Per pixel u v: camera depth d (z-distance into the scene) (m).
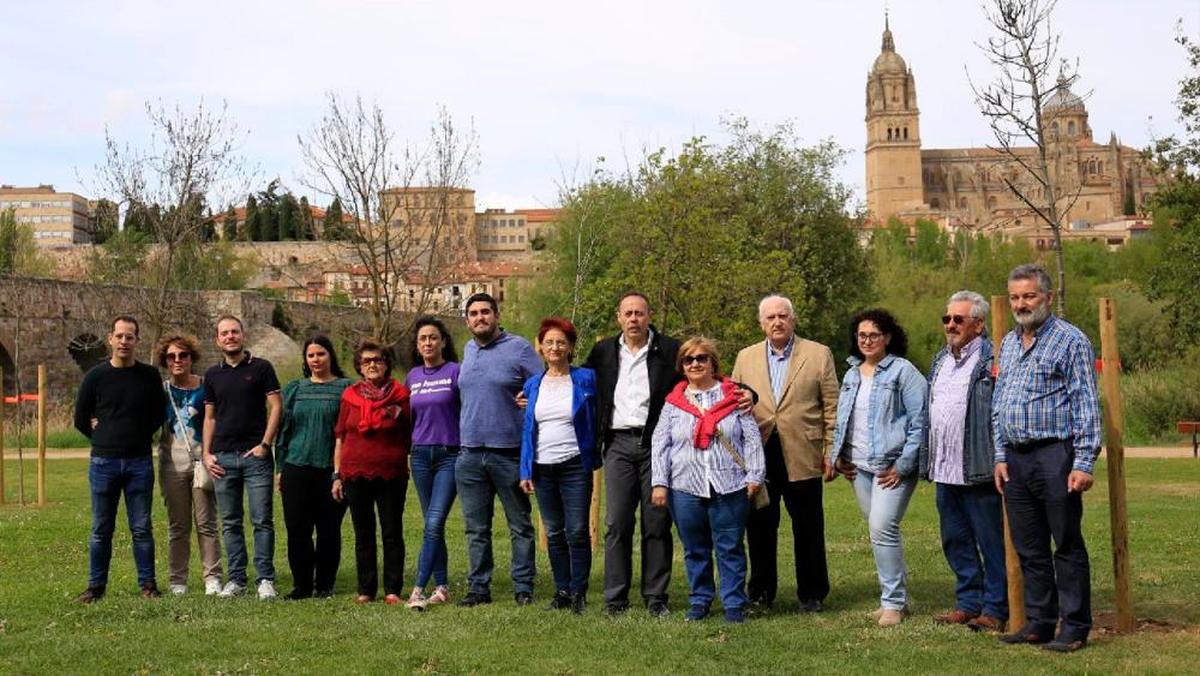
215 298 49.34
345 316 61.06
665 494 8.98
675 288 26.05
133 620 9.00
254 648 8.02
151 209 31.66
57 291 41.25
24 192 176.12
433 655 7.79
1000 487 8.12
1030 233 130.50
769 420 9.32
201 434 10.32
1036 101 17.23
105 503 9.98
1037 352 7.93
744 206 45.03
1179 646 7.85
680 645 8.00
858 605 9.51
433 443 9.75
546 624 8.71
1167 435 33.94
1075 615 7.82
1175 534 13.49
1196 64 30.45
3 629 8.71
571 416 9.29
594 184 31.95
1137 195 190.62
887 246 78.88
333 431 10.16
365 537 9.84
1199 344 33.25
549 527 9.42
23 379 39.53
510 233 160.75
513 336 9.78
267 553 10.06
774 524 9.57
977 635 8.26
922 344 57.84
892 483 8.73
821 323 47.66
